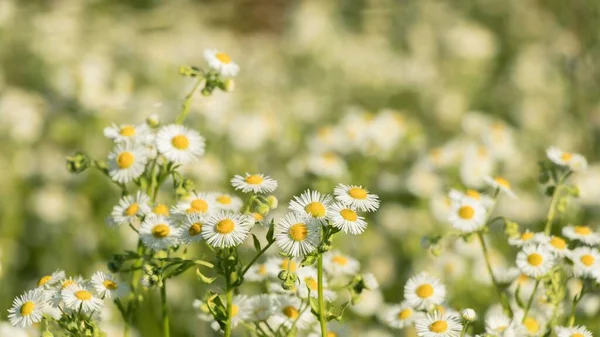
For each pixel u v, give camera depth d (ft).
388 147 24.34
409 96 34.40
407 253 21.22
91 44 37.09
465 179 22.72
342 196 10.37
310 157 22.79
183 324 18.83
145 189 12.59
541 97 31.45
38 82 34.35
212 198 12.26
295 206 10.19
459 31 37.11
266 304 11.95
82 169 12.91
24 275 23.29
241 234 10.23
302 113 32.17
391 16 41.78
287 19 45.57
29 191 25.11
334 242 19.84
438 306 12.04
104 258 22.24
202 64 37.11
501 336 11.65
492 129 24.90
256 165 25.67
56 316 12.26
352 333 14.99
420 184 22.71
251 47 43.14
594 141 27.25
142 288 12.50
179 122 12.92
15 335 12.44
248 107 30.50
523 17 39.70
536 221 22.86
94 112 26.03
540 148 28.60
